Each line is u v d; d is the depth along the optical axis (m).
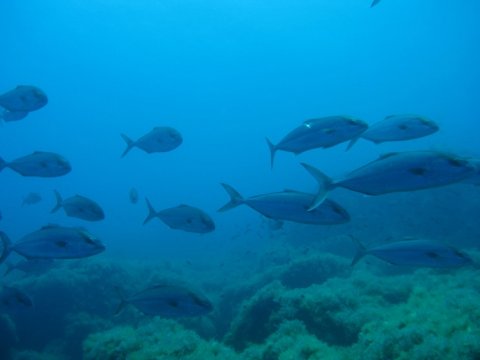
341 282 4.22
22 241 2.23
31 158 3.05
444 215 6.98
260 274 5.92
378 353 2.39
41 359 4.52
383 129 2.64
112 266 5.93
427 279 4.04
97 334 3.64
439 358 2.12
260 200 2.12
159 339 3.25
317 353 2.69
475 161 2.70
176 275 6.25
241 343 3.70
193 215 2.83
